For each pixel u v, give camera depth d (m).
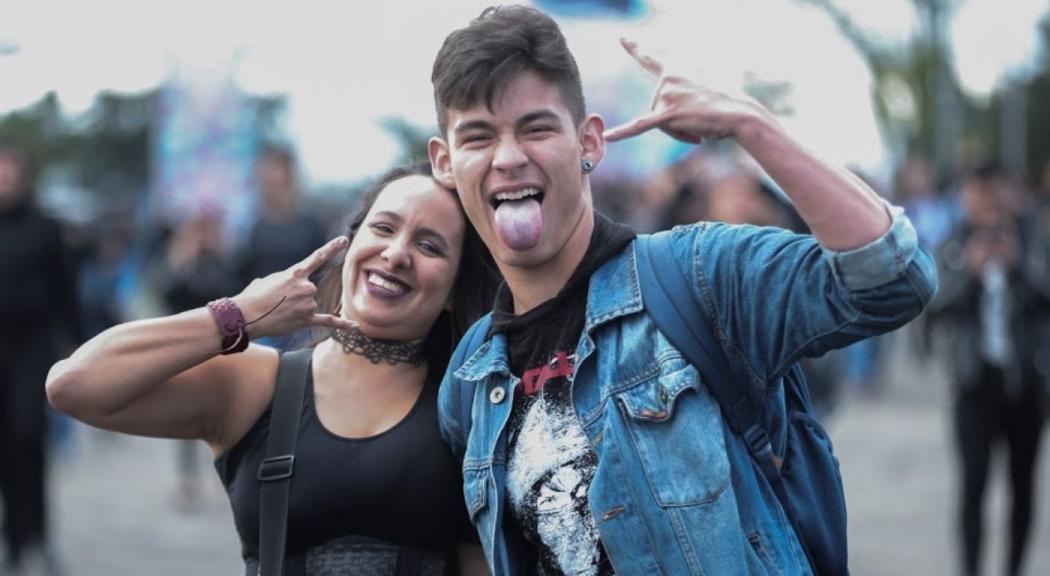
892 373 17.27
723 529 2.62
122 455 12.00
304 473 3.08
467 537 3.19
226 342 3.01
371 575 3.08
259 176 9.45
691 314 2.71
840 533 2.84
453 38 2.80
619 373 2.73
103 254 13.38
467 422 2.99
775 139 2.50
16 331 7.45
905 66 32.38
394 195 3.17
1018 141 37.44
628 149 15.80
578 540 2.76
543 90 2.74
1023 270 6.60
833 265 2.51
